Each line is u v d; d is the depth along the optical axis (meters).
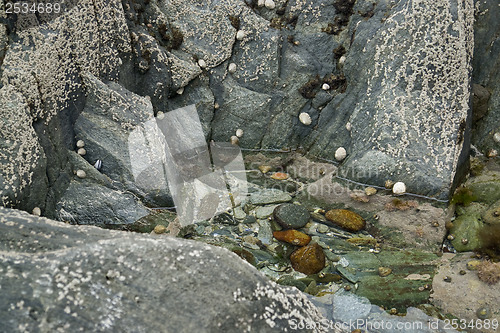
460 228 3.75
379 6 4.34
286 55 4.66
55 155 3.73
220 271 2.55
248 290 2.52
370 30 4.33
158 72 4.59
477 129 4.51
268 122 4.73
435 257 3.56
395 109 4.14
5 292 2.29
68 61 3.79
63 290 2.33
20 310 2.24
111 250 2.50
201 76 4.73
